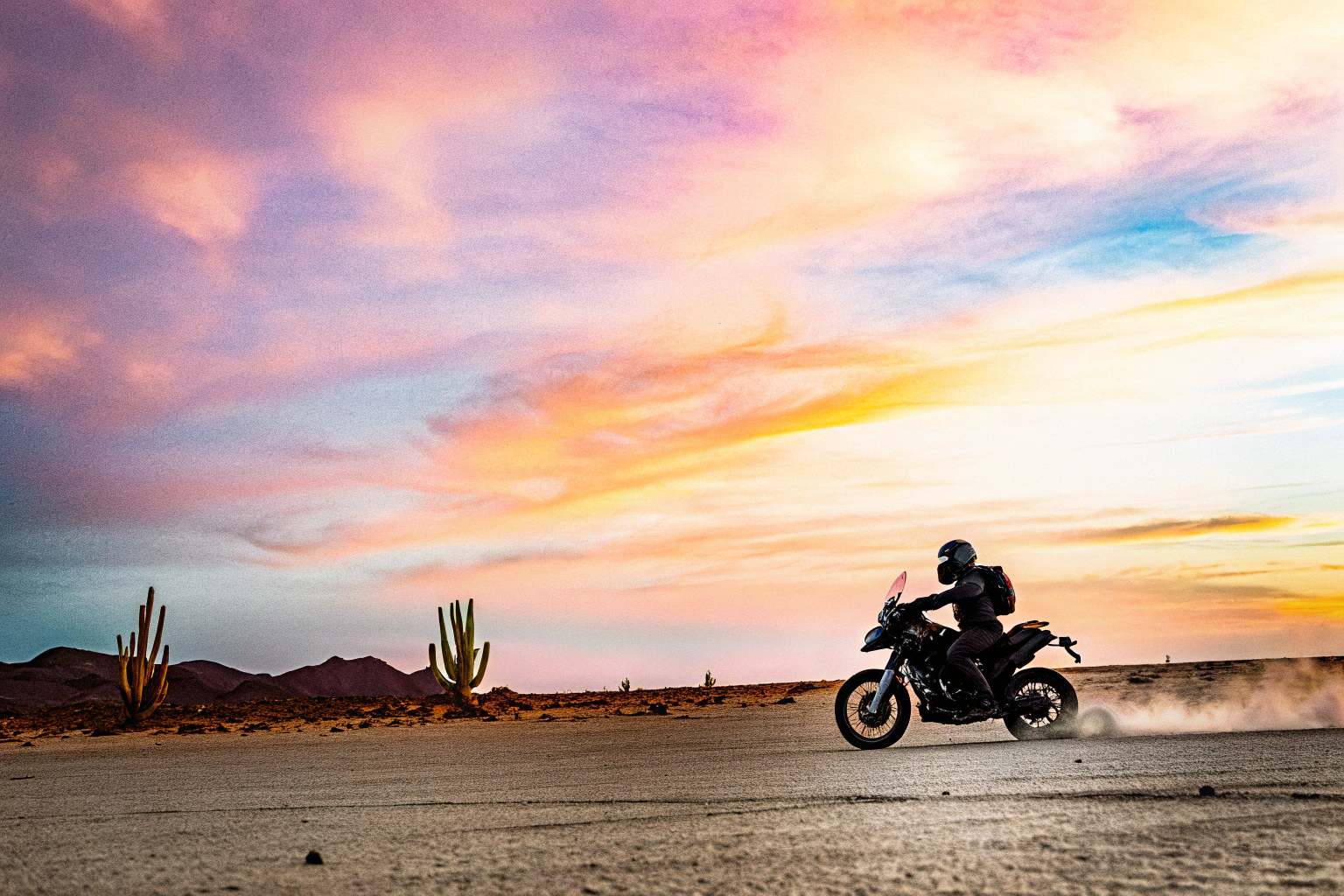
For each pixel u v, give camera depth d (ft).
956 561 30.63
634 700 74.74
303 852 13.98
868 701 29.81
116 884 12.15
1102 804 15.34
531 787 21.40
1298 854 11.32
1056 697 29.76
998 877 10.65
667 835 14.21
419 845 14.17
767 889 10.50
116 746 47.39
